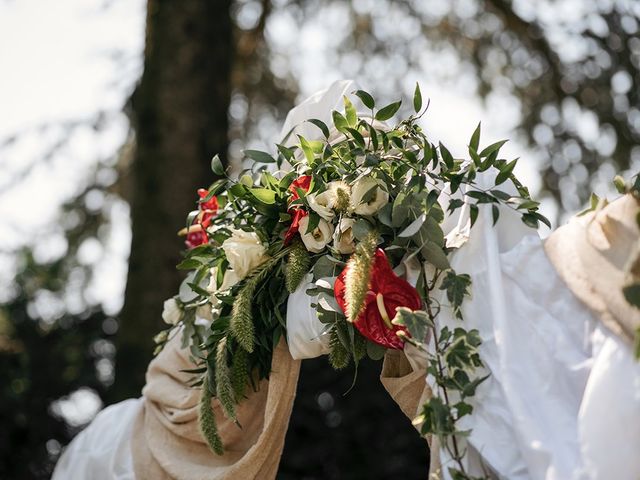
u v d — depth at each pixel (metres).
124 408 2.79
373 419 5.61
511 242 1.94
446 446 1.76
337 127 2.04
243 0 6.69
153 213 5.00
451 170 1.95
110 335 6.87
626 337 1.64
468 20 6.87
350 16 6.97
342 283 1.88
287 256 2.11
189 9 5.26
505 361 1.75
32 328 6.70
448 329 1.86
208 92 5.22
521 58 6.72
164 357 2.57
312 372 5.63
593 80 6.41
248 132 6.82
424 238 1.89
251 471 2.21
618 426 1.59
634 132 6.30
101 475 2.59
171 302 2.40
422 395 1.92
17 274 6.79
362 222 1.93
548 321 1.78
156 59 5.23
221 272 2.21
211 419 2.14
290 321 2.07
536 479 1.65
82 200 6.39
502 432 1.76
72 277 6.84
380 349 1.96
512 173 2.01
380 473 5.52
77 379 6.68
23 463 6.30
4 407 6.34
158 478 2.44
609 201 1.84
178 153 5.08
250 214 2.21
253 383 2.25
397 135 2.00
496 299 1.81
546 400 1.73
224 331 2.16
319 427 5.57
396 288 1.89
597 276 1.71
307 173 2.09
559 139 6.42
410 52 6.96
